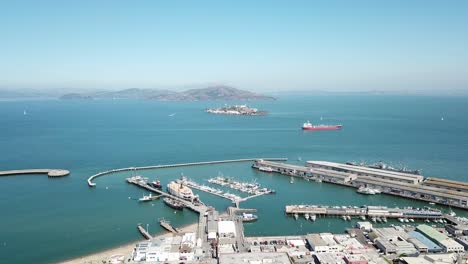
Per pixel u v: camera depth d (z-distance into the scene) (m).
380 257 137.88
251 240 158.25
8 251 155.88
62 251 155.75
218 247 149.25
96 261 144.88
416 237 155.88
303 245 152.38
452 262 132.50
